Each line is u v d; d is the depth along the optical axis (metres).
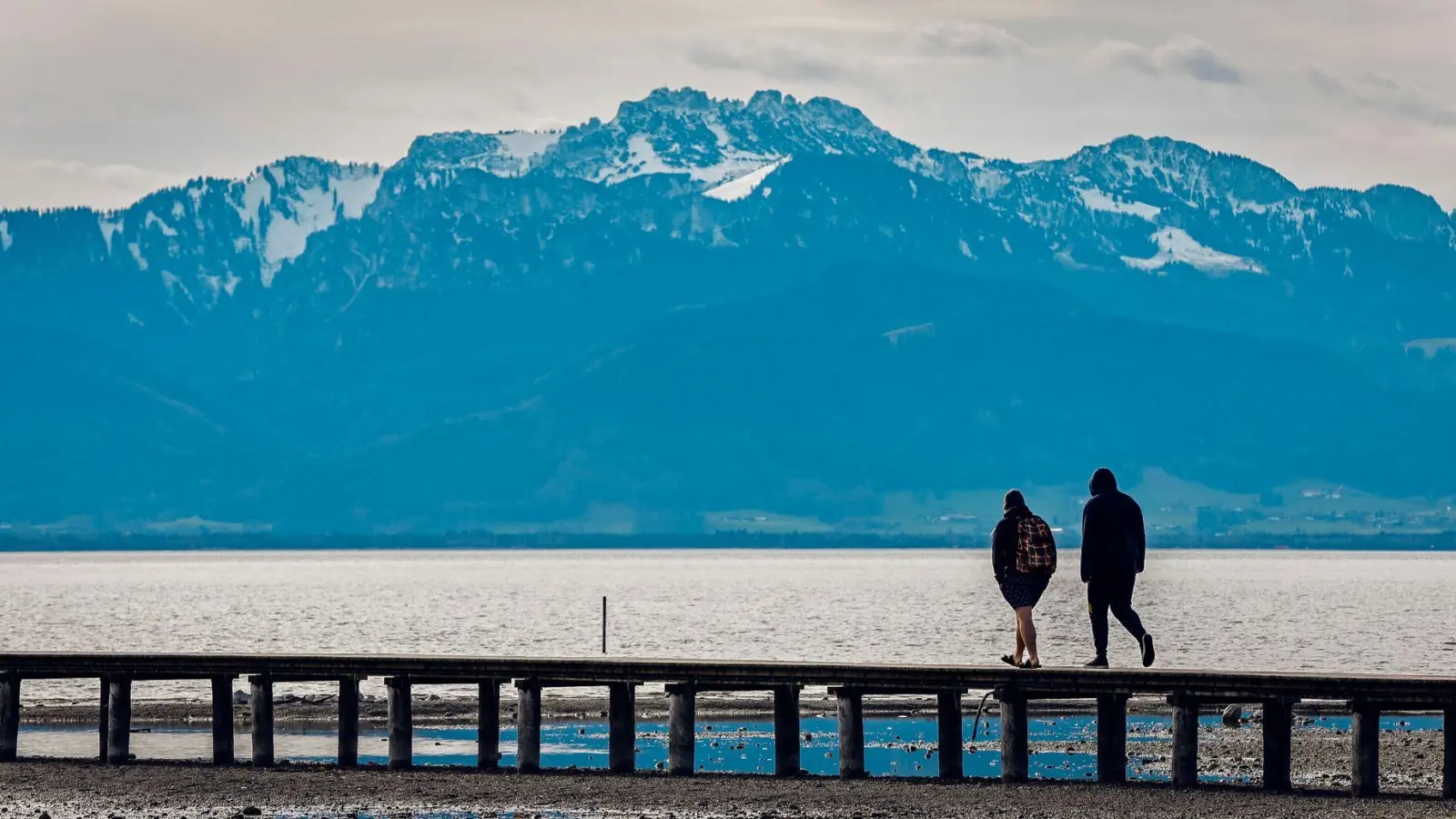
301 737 180.25
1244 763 151.50
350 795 132.88
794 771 136.12
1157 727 182.50
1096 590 128.12
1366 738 124.50
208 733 184.38
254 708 146.38
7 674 150.50
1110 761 130.25
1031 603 129.12
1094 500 128.75
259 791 135.12
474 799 130.50
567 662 140.12
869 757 160.75
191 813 127.44
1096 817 118.88
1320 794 125.81
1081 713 195.38
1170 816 118.81
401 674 144.00
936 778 133.50
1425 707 125.88
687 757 138.38
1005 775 131.12
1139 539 128.25
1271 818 117.56
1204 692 126.38
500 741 177.00
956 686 131.00
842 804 125.12
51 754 166.62
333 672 144.75
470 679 142.50
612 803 127.69
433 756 164.75
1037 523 129.50
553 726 188.38
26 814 127.56
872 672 133.50
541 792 132.25
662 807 125.81
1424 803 122.31
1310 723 187.38
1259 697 126.81
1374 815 118.00
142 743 176.88
